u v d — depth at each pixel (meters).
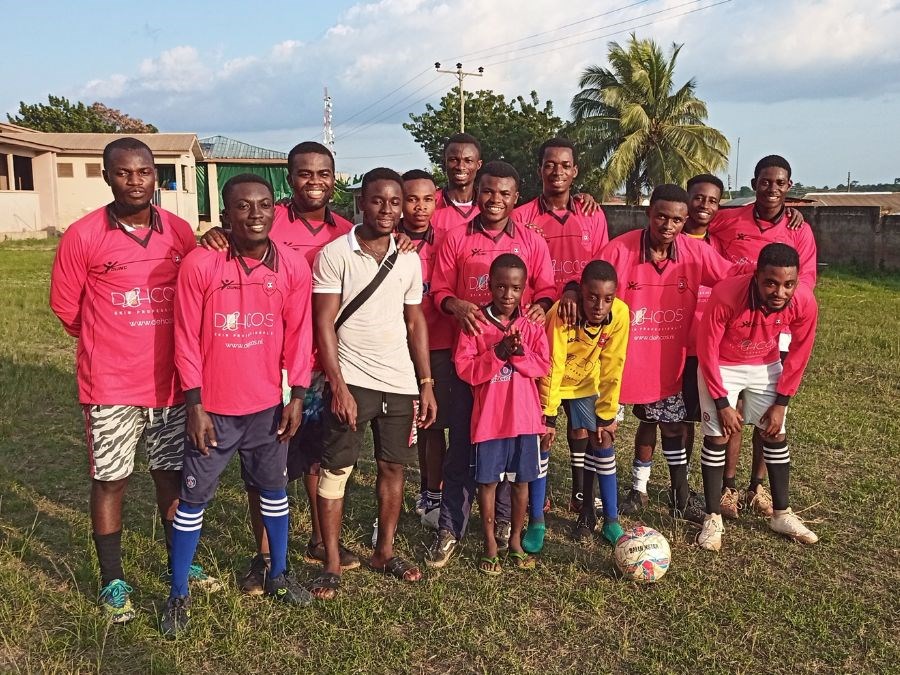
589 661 3.54
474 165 5.17
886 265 18.89
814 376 8.63
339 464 4.01
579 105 32.22
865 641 3.68
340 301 4.04
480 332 4.26
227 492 5.45
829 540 4.72
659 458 6.32
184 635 3.61
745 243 5.29
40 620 3.70
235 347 3.65
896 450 6.20
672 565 4.46
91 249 3.63
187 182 34.00
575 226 5.22
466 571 4.37
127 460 3.81
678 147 30.31
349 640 3.63
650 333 4.90
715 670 3.46
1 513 4.94
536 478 4.38
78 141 32.47
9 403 7.15
